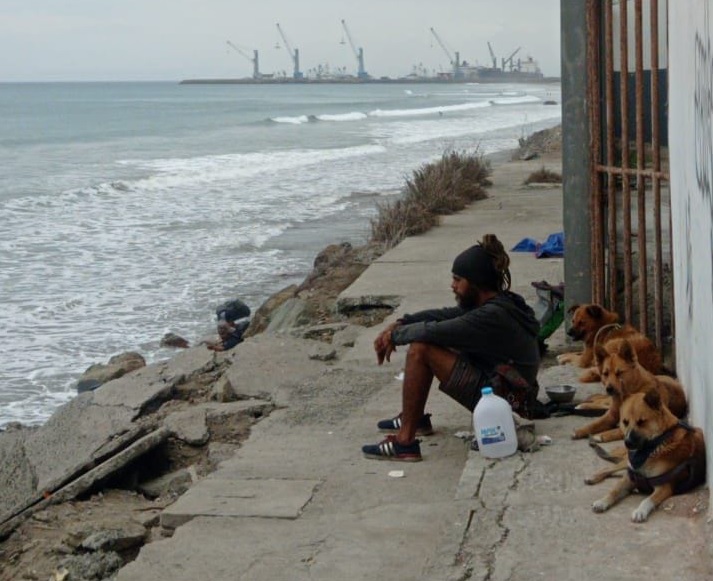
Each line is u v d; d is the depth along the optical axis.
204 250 19.70
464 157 25.06
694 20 5.30
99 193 29.98
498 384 6.09
